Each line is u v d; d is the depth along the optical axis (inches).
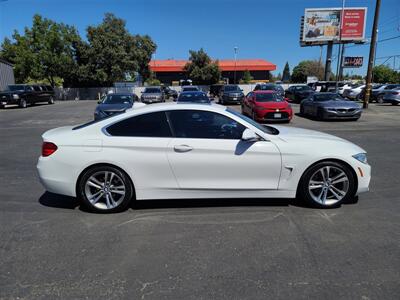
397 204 185.3
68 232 154.5
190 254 133.5
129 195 174.2
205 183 172.6
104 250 137.3
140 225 161.3
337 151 173.6
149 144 169.5
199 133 172.4
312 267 123.2
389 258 129.1
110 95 573.0
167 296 107.3
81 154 170.1
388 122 568.4
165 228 157.6
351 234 149.6
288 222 162.6
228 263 126.4
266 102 574.9
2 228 158.9
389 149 338.0
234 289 110.7
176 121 173.0
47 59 1642.5
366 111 767.1
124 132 172.6
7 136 453.7
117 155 169.6
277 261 127.6
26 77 1697.8
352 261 127.1
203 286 112.4
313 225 159.0
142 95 1045.8
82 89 1814.7
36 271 122.3
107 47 1739.7
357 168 174.6
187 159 169.8
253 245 140.3
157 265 125.7
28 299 106.4
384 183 223.5
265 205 183.8
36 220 168.2
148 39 2027.6
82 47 1742.1
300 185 176.9
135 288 111.7
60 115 777.6
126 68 1829.5
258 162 171.0
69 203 191.6
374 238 145.6
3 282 115.5
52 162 172.2
